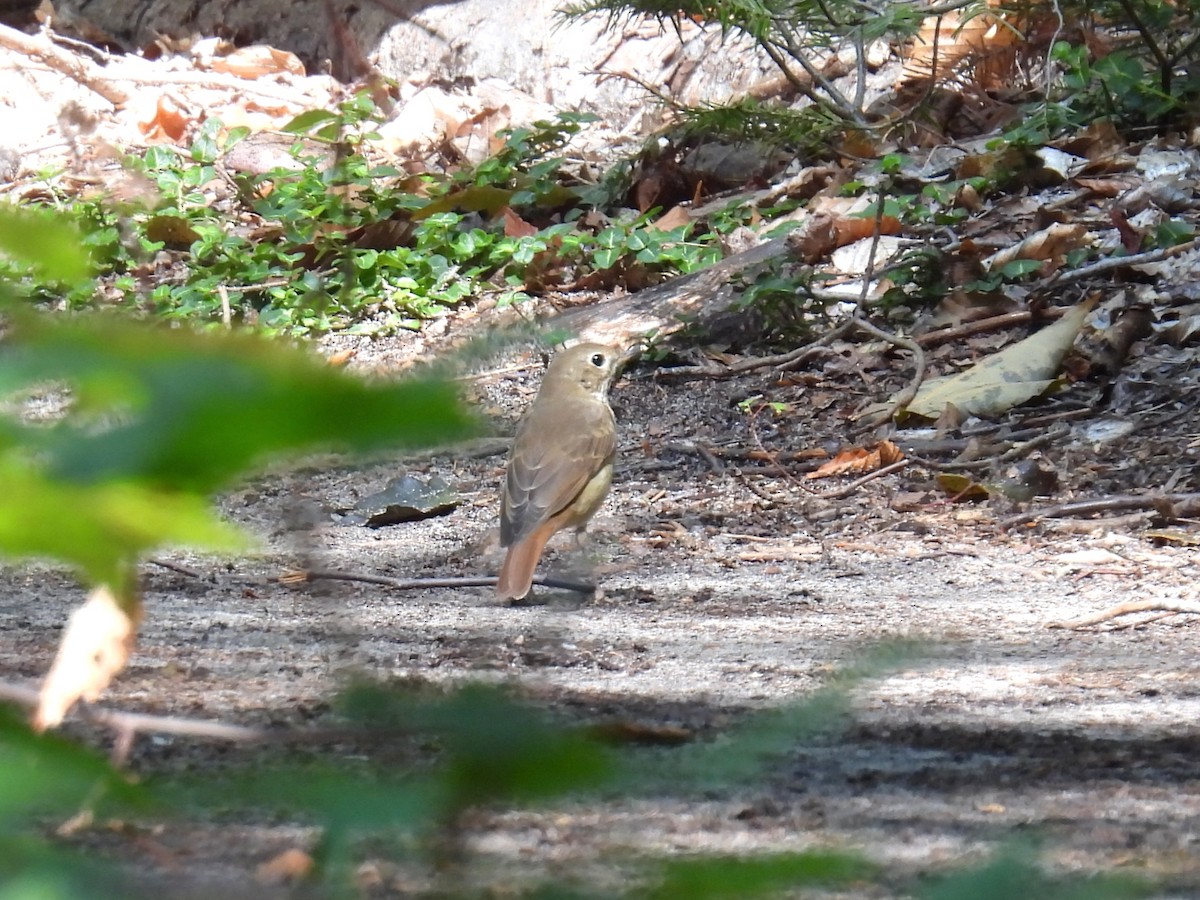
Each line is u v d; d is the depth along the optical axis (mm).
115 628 1650
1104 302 17625
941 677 7641
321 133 2820
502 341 1572
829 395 16906
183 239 22750
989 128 23219
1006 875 1523
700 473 15242
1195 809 4711
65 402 1167
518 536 10812
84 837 2605
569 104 28188
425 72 29594
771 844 3959
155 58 31828
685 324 18562
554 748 1405
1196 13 21438
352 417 1072
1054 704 6887
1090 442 14766
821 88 23812
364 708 1457
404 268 21516
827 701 1839
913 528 13117
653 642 8766
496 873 1814
